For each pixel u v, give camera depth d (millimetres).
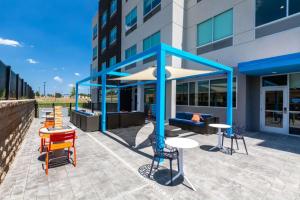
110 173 4023
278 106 8453
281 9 7785
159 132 4719
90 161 4754
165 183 3586
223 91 10039
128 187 3420
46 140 6008
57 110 11797
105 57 23672
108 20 22500
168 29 12148
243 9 9188
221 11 10242
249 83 9258
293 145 6410
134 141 6949
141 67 15516
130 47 17203
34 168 4242
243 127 9008
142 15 15188
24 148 5852
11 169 4176
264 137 7695
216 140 7188
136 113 10773
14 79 6398
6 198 2998
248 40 8938
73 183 3543
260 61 7359
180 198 3076
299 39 7219
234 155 5320
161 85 4781
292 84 8008
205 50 11180
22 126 6609
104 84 8938
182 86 12867
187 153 5516
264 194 3221
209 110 10805
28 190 3260
